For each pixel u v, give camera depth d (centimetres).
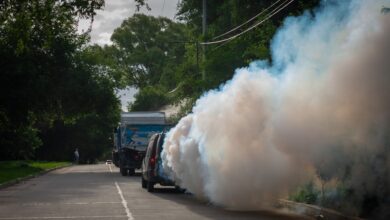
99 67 5044
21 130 5297
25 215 1514
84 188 2545
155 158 2247
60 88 4672
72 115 5147
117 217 1454
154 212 1560
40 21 2167
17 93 4156
